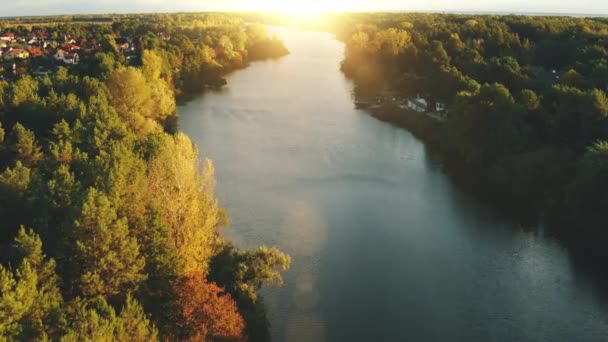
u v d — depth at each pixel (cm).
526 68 11994
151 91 10062
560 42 14075
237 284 4462
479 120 8656
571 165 7394
